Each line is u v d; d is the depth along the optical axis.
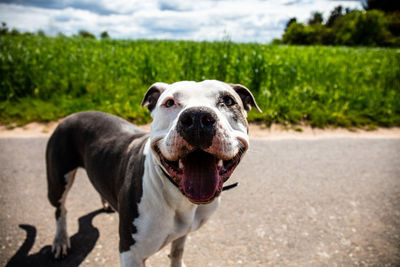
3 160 0.91
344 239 0.62
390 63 2.06
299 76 1.65
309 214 0.70
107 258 0.56
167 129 0.38
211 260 0.56
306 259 0.57
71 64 1.80
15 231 0.62
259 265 0.55
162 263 0.56
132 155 0.46
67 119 0.58
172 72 1.58
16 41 2.36
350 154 1.01
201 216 0.46
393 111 1.39
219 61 1.59
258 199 0.75
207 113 0.33
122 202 0.44
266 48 2.13
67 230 0.63
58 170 0.56
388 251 0.59
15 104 1.34
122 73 1.69
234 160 0.40
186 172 0.37
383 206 0.73
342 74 1.83
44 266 0.54
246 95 0.51
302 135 1.17
